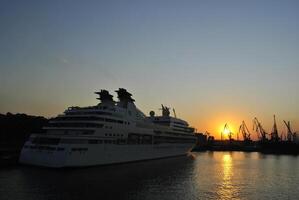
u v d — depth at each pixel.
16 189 67.69
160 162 132.25
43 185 72.00
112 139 105.69
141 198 64.62
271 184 86.25
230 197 68.69
